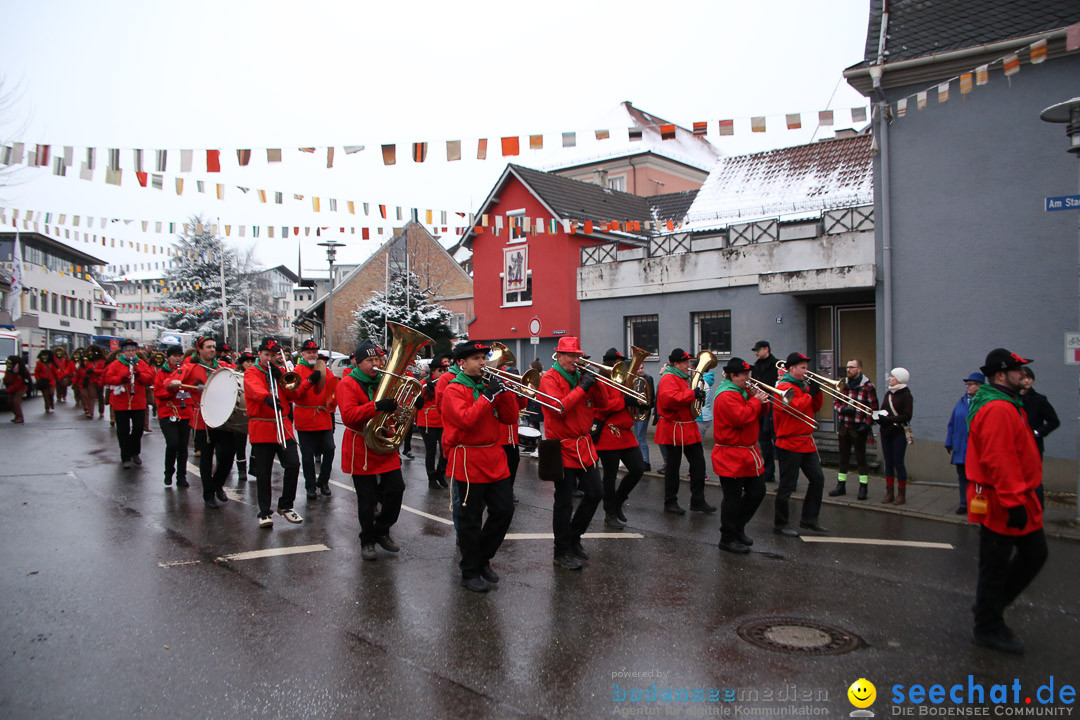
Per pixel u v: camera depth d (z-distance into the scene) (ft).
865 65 37.11
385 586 18.97
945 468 36.11
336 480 35.45
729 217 56.29
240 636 15.55
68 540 22.97
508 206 78.33
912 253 37.22
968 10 37.68
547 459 20.11
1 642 15.07
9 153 27.66
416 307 95.71
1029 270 33.99
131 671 13.84
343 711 12.43
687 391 27.73
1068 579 20.62
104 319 202.90
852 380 31.91
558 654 14.80
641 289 53.67
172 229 45.06
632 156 114.93
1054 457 33.19
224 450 27.61
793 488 25.12
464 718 12.24
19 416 60.13
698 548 23.17
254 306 166.40
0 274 120.06
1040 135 33.76
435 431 32.76
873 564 21.48
